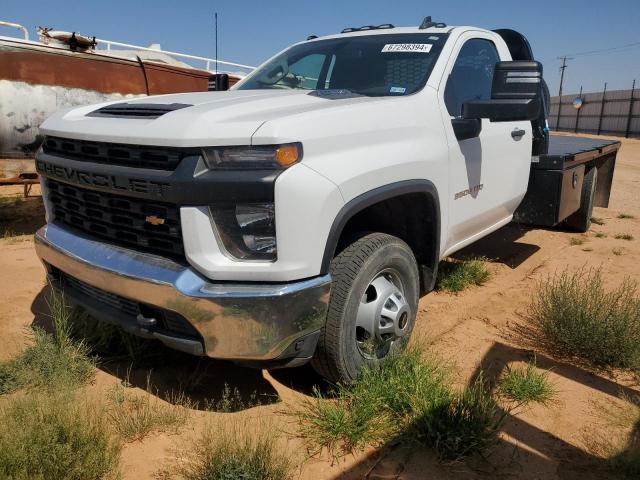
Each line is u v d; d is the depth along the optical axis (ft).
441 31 13.41
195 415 9.52
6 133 20.83
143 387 10.38
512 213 16.84
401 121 10.53
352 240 9.86
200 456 8.41
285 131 8.16
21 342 11.96
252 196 8.00
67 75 21.99
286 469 8.02
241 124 8.25
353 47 13.69
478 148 13.16
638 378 11.18
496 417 9.57
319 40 15.05
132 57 24.53
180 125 8.38
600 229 25.58
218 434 8.58
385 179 9.67
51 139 10.67
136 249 9.27
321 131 8.69
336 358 9.40
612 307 12.38
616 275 17.95
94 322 11.77
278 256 8.13
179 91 25.73
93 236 10.08
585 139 27.94
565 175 16.80
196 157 8.15
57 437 7.83
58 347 11.16
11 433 7.72
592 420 9.66
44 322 12.95
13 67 20.68
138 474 8.02
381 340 10.20
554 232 24.34
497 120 11.31
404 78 12.24
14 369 10.41
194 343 8.45
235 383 10.62
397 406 9.48
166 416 9.19
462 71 13.37
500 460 8.55
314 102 10.02
